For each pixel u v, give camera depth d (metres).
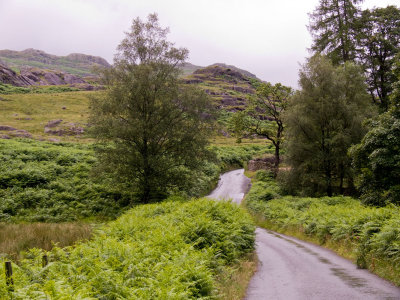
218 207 15.31
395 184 20.77
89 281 5.33
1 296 4.58
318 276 9.89
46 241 12.56
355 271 10.34
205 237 11.13
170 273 6.34
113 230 11.64
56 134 60.19
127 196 29.14
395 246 9.84
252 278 10.27
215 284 7.96
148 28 29.58
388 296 7.22
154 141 29.27
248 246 14.16
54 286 4.62
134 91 26.98
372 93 41.34
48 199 26.50
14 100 93.88
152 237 9.68
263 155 65.31
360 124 30.50
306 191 34.03
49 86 139.00
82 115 81.94
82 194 28.45
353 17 40.75
